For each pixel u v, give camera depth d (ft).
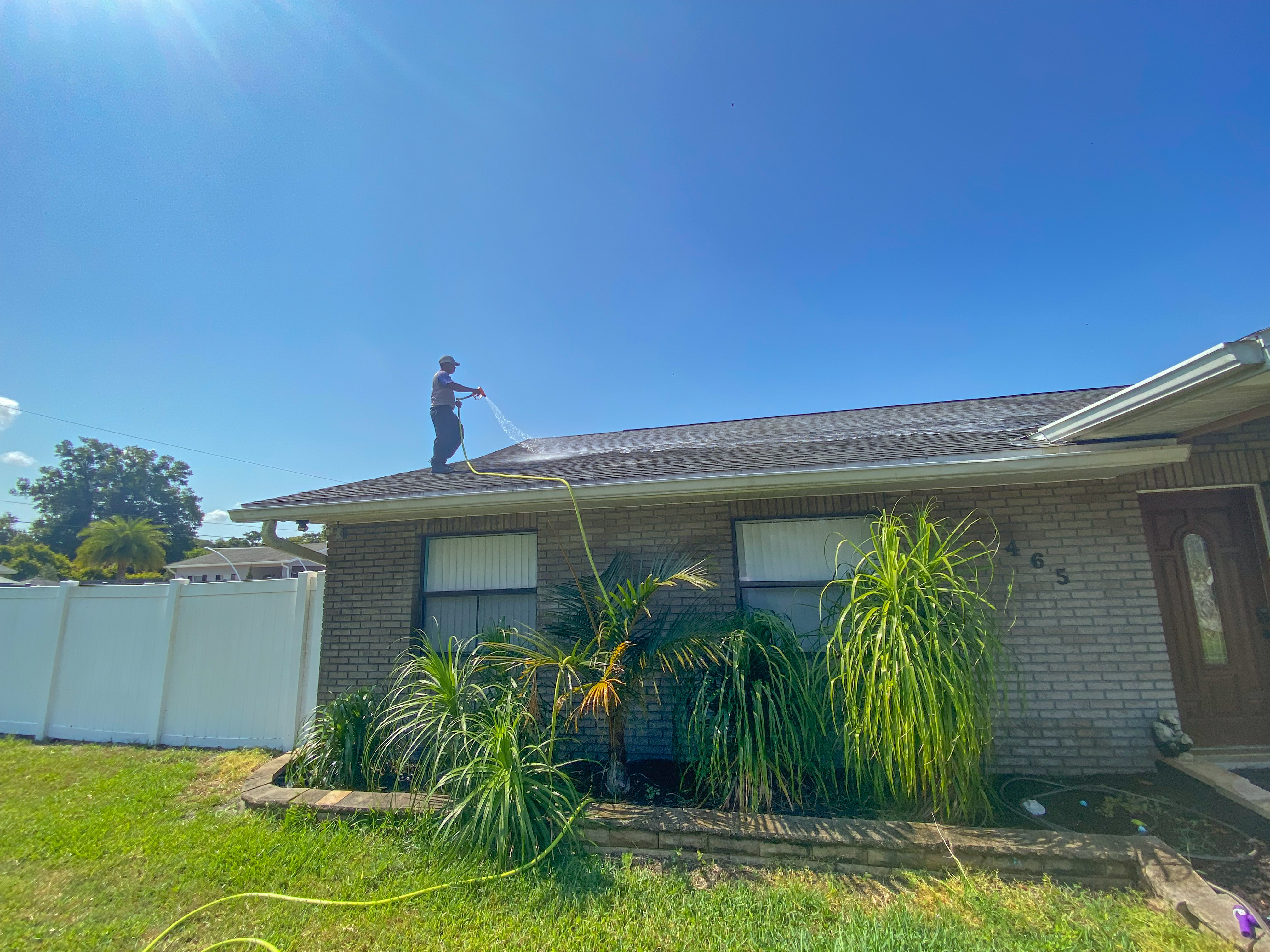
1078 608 17.46
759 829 13.25
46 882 13.10
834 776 15.74
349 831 14.92
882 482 17.22
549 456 28.30
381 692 21.76
